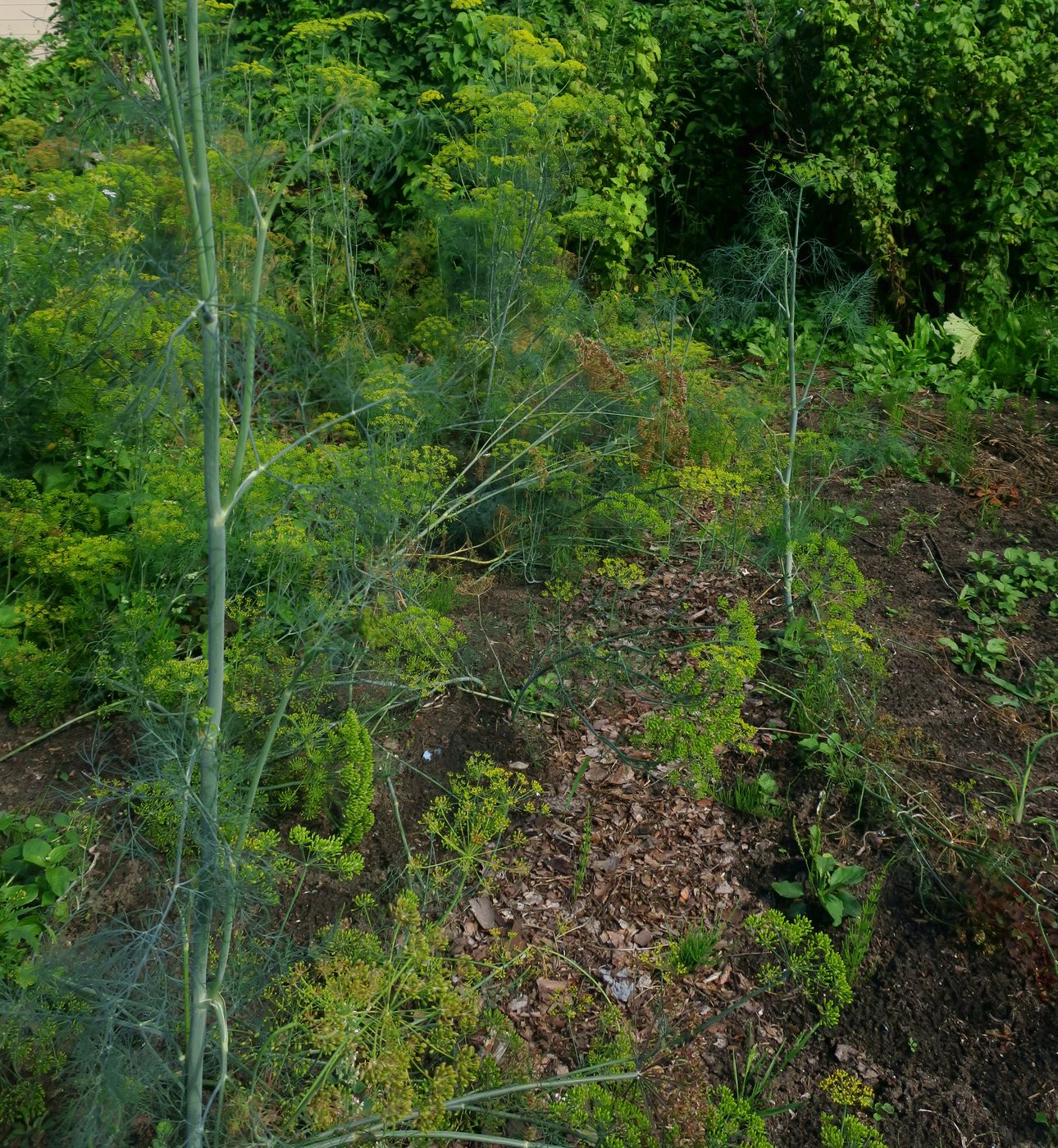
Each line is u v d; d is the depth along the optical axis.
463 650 3.93
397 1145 2.19
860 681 3.88
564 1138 2.35
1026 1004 2.77
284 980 2.44
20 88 8.20
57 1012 2.24
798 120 7.60
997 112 6.86
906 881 3.11
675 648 3.56
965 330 6.73
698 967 2.87
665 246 7.95
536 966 2.83
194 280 2.17
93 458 4.15
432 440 4.86
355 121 2.73
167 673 2.89
